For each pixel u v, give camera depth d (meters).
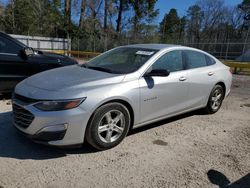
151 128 5.13
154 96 4.60
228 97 8.38
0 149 4.02
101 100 3.88
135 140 4.55
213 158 4.04
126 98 4.17
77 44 31.05
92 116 3.87
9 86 6.53
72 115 3.68
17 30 34.34
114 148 4.21
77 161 3.77
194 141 4.64
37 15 35.31
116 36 35.41
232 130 5.26
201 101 5.74
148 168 3.68
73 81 4.06
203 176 3.54
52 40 27.23
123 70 4.55
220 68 6.22
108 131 4.09
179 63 5.24
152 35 34.38
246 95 8.84
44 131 3.67
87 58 25.72
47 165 3.64
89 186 3.22
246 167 3.82
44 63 6.94
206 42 26.84
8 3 34.69
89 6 38.22
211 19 53.59
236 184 3.40
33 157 3.83
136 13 39.34
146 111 4.55
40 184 3.22
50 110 3.65
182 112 5.35
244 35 28.06
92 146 4.01
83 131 3.81
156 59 4.79
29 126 3.76
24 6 34.59
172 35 32.38
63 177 3.38
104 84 4.06
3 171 3.45
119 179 3.39
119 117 4.19
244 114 6.42
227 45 24.11
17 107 3.99
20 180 3.28
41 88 3.91
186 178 3.47
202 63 5.83
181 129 5.17
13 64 6.47
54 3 36.28
